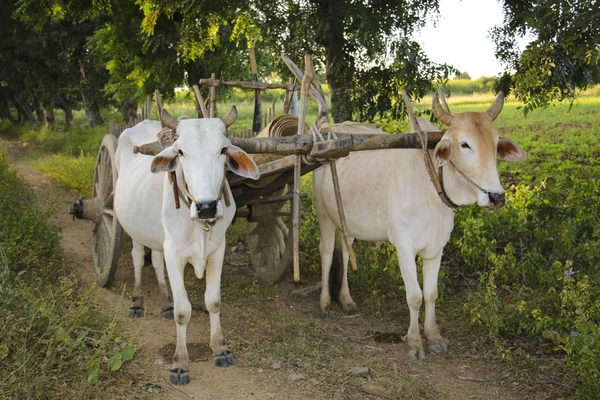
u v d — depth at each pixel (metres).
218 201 4.01
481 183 4.27
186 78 12.32
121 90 13.39
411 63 8.46
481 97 42.97
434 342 5.00
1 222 6.55
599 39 6.54
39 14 10.41
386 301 6.21
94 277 6.64
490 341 5.12
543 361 4.70
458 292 6.19
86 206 6.56
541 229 6.38
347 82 8.88
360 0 8.22
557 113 24.73
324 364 4.68
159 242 5.09
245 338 5.18
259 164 5.37
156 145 4.77
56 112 50.62
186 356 4.44
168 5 8.12
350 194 5.32
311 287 6.62
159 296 6.13
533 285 5.92
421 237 4.86
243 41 11.20
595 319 4.53
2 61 26.00
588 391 3.84
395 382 4.35
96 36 12.60
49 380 3.97
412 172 4.82
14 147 22.38
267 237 6.61
